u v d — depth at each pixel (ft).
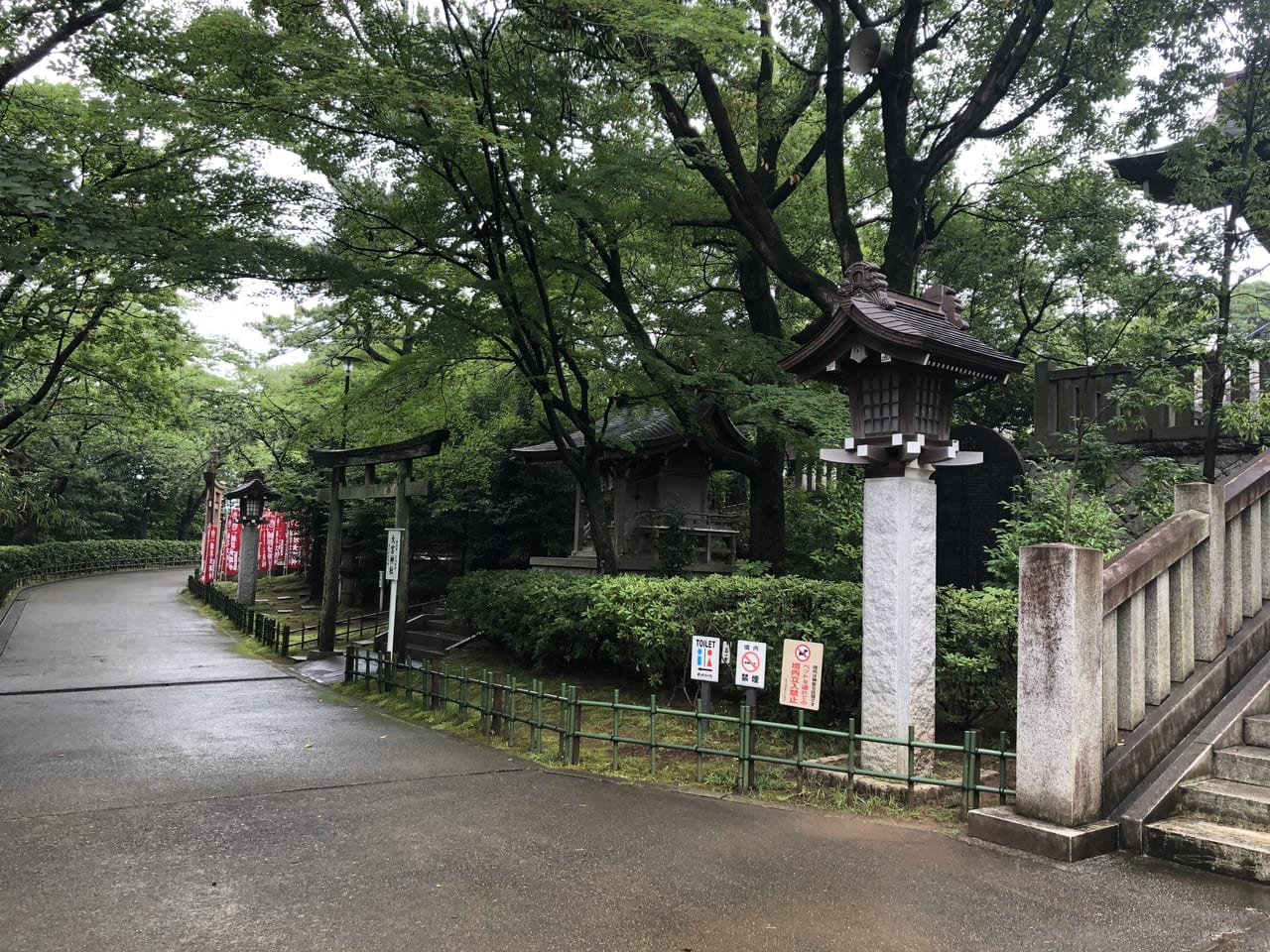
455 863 14.10
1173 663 16.74
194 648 51.42
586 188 32.50
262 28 29.14
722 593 27.04
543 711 28.81
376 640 47.34
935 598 20.34
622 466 47.34
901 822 16.35
